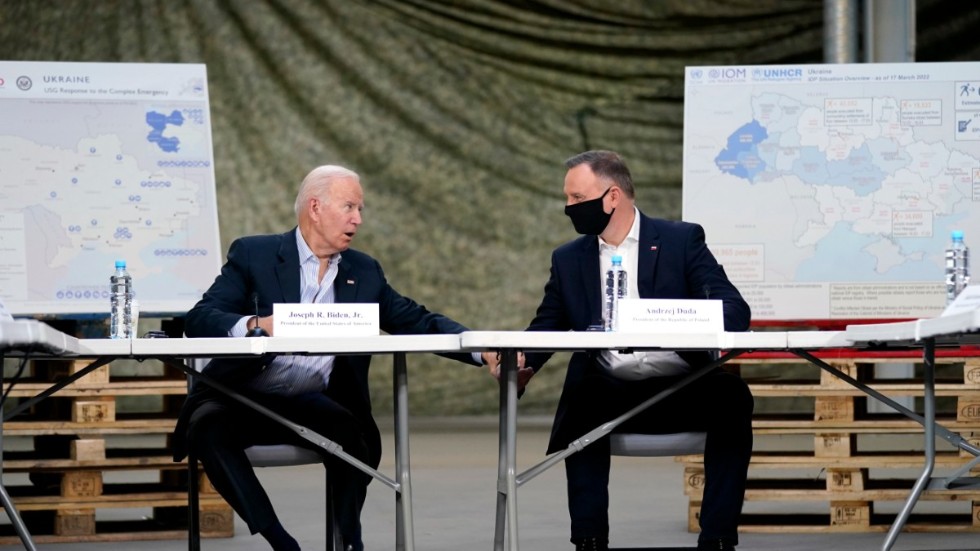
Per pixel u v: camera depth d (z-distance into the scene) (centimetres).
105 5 2258
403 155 2325
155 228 949
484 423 2178
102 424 927
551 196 2342
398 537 700
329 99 2311
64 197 938
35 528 977
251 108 2291
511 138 2339
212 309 716
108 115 953
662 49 2342
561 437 719
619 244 773
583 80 2341
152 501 937
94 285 934
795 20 2342
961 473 574
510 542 614
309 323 642
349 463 641
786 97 963
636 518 1021
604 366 746
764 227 957
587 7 2333
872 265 954
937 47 2305
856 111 962
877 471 1347
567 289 774
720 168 960
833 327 1048
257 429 687
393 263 2320
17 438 1931
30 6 2239
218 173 2281
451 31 2325
